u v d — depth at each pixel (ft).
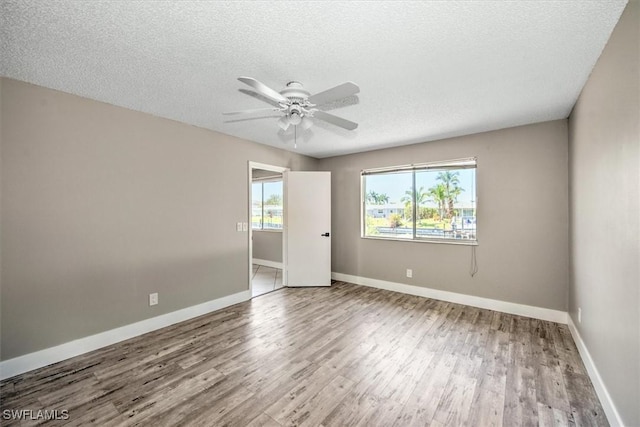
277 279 16.92
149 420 5.51
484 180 11.78
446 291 12.79
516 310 11.10
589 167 7.06
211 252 11.69
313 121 10.33
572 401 6.04
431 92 7.92
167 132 10.24
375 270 15.12
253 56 6.11
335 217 16.74
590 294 7.04
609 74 5.49
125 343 8.79
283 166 15.17
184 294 10.73
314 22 4.97
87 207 8.36
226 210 12.28
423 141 13.24
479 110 9.32
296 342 8.77
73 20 4.91
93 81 7.31
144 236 9.64
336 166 16.63
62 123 7.89
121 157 9.08
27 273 7.32
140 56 6.14
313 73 6.84
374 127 11.13
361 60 6.25
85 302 8.29
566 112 9.52
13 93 7.11
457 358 7.80
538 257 10.66
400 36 5.38
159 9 4.65
